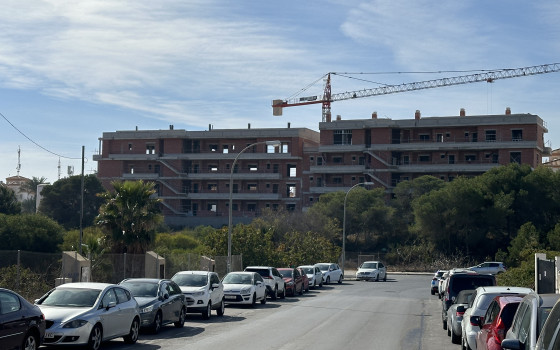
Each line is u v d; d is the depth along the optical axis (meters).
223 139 105.25
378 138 97.75
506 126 92.00
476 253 78.25
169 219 102.31
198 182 105.50
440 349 17.36
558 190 77.44
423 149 95.19
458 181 79.25
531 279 30.16
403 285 54.47
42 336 13.65
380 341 18.86
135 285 20.72
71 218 89.69
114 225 37.50
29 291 26.08
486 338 11.68
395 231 87.50
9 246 44.94
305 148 102.25
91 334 15.24
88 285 16.83
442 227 78.12
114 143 108.88
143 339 18.55
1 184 72.75
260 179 102.62
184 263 38.75
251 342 17.95
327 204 87.88
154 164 107.12
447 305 21.67
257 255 48.69
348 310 29.84
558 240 50.66
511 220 77.06
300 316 26.50
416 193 89.31
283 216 78.56
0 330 12.00
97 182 92.12
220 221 101.75
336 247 69.94
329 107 141.88
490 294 15.16
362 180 98.94
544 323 7.67
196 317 25.55
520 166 81.50
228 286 30.59
